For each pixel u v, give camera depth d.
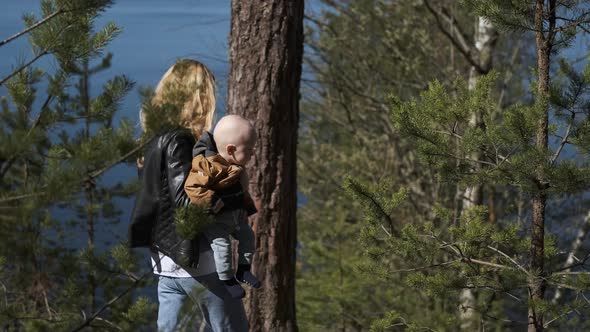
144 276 5.26
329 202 20.55
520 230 7.78
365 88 21.05
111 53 5.01
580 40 7.29
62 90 4.81
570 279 6.91
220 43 16.88
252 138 5.14
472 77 17.44
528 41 18.34
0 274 5.16
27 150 4.42
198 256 5.10
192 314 5.25
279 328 9.22
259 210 9.00
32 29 4.86
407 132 7.14
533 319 7.10
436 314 9.16
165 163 5.03
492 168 7.07
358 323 16.05
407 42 19.19
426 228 7.41
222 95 13.09
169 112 4.76
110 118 4.90
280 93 8.99
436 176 7.47
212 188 5.02
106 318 5.53
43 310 5.54
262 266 9.07
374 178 20.48
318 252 16.39
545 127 6.67
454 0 17.62
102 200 5.03
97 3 4.76
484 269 7.42
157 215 5.11
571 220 15.75
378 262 7.51
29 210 4.35
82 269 5.46
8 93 4.88
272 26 8.88
